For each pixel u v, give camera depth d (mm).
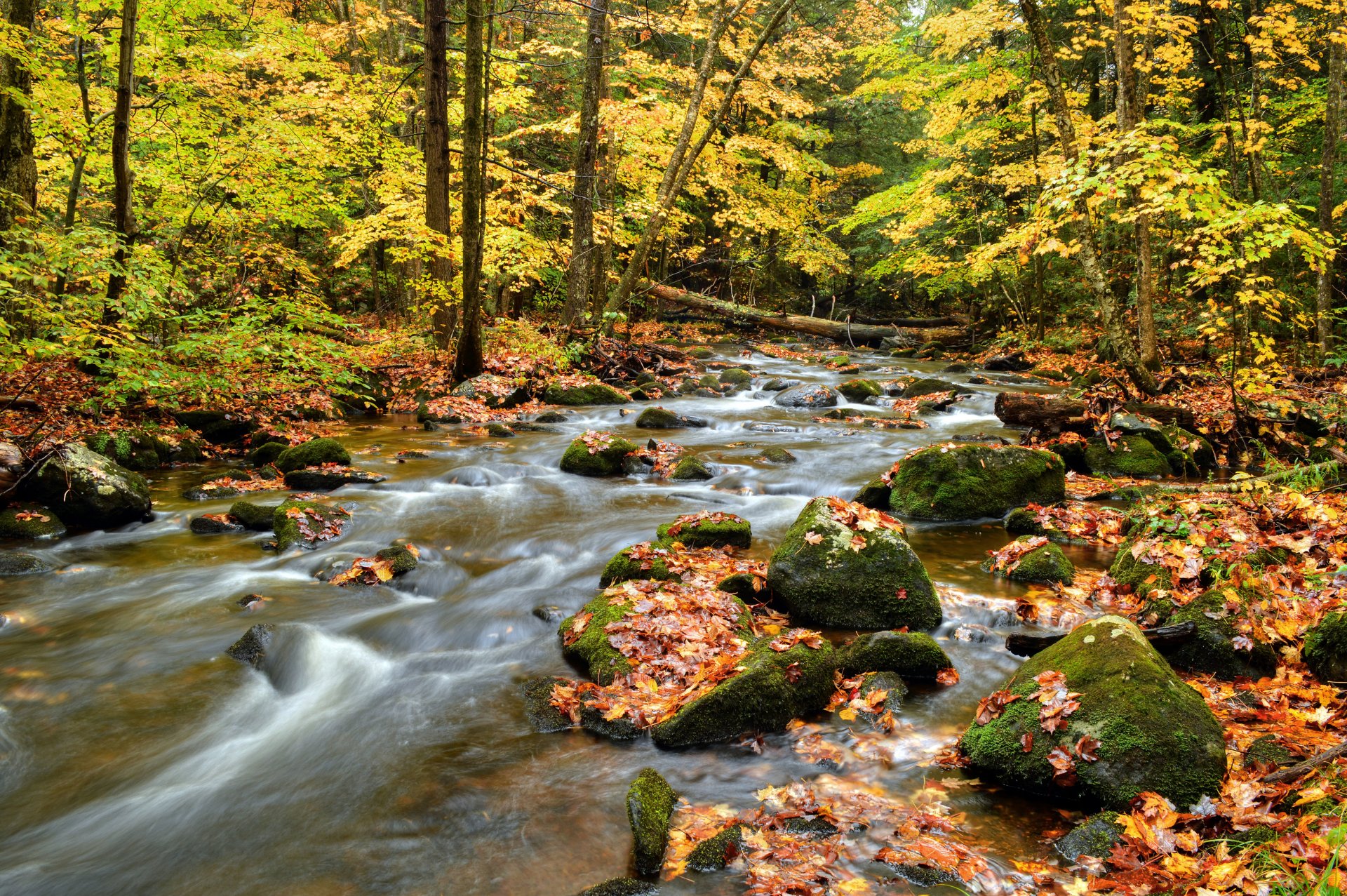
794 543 4789
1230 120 12078
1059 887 2488
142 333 10070
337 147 15047
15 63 9688
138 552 5875
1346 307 13727
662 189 15445
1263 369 10359
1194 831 2631
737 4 15969
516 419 11297
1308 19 14438
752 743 3410
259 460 8617
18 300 7574
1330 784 2592
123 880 2666
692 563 5195
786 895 2465
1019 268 18031
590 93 15281
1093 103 19062
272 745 3477
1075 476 8094
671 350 17562
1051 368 15523
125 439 8133
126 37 9320
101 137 11562
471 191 11469
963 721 3598
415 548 5844
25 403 7926
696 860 2639
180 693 3902
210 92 13406
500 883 2605
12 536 5996
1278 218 6969
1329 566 4672
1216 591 4199
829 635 4469
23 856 2791
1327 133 11609
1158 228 15234
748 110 24047
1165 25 11148
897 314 29672
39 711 3717
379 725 3621
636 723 3492
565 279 21500
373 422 11367
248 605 4887
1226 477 8031
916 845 2686
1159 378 11352
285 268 15336
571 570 5512
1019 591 5062
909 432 10219
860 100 26703
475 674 4098
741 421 11039
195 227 14234
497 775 3217
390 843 2824
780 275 30344
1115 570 5137
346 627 4598
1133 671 3129
